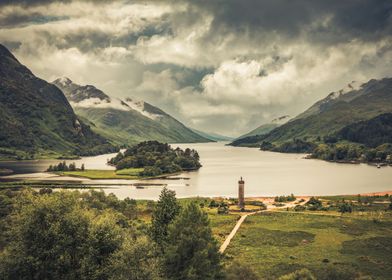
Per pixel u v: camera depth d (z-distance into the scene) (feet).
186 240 262.67
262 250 390.63
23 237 239.50
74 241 249.34
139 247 250.16
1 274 229.04
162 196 337.11
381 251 381.81
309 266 337.31
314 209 622.13
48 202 252.21
